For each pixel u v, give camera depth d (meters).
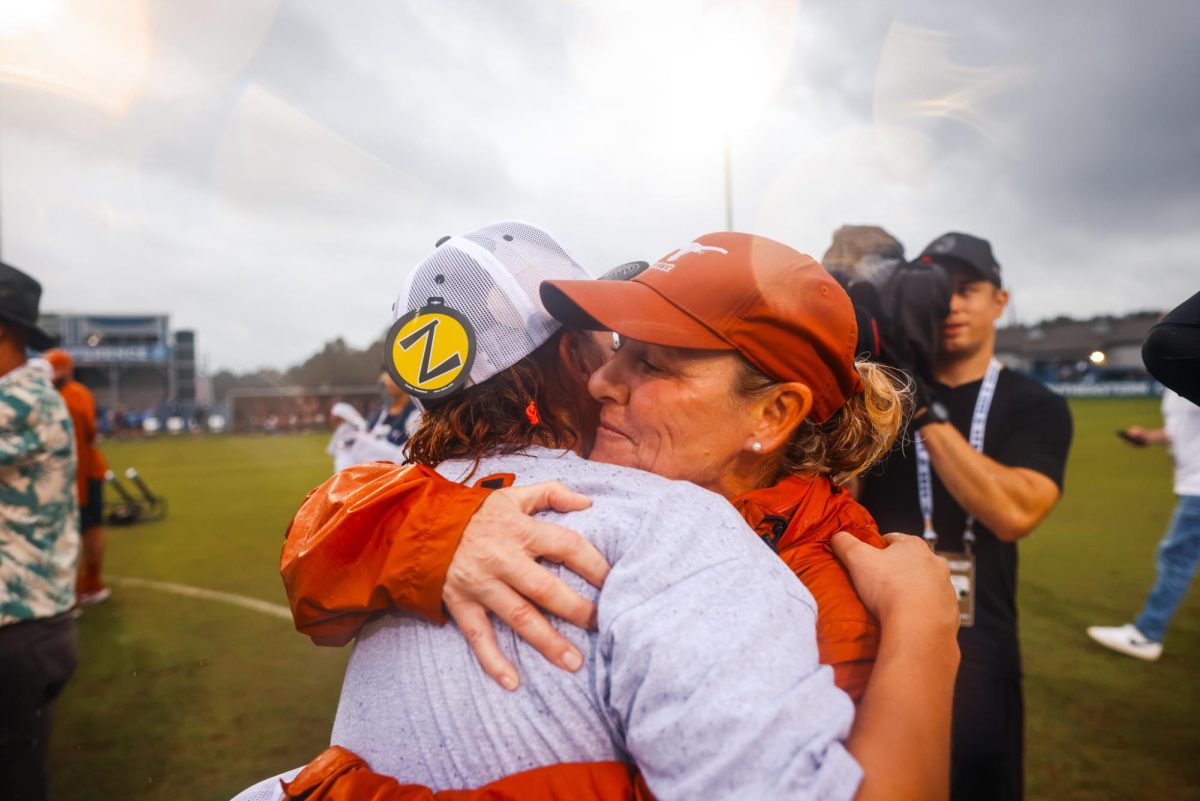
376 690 0.67
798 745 0.50
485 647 0.61
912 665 0.60
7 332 1.94
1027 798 2.16
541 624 0.60
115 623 4.13
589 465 0.72
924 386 1.57
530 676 0.60
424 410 0.82
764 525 0.76
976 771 1.52
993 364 1.81
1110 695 2.83
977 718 1.53
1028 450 1.65
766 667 0.53
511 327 0.77
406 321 0.77
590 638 0.61
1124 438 3.52
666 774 0.51
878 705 0.56
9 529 1.74
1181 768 2.30
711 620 0.54
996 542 1.64
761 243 0.77
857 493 1.80
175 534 7.19
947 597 0.69
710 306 0.70
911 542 0.78
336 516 0.69
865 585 0.71
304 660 3.49
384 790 0.60
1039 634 3.54
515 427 0.77
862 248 1.58
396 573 0.63
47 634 1.81
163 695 3.08
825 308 0.75
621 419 0.77
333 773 0.64
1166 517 6.46
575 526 0.63
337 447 5.01
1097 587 4.34
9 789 1.75
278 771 2.44
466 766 0.61
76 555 1.93
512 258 0.81
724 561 0.58
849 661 0.64
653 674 0.52
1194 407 3.15
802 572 0.73
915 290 1.48
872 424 0.92
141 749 2.60
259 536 7.00
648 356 0.74
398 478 0.70
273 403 29.75
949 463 1.56
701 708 0.50
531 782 0.57
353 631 0.72
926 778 0.52
